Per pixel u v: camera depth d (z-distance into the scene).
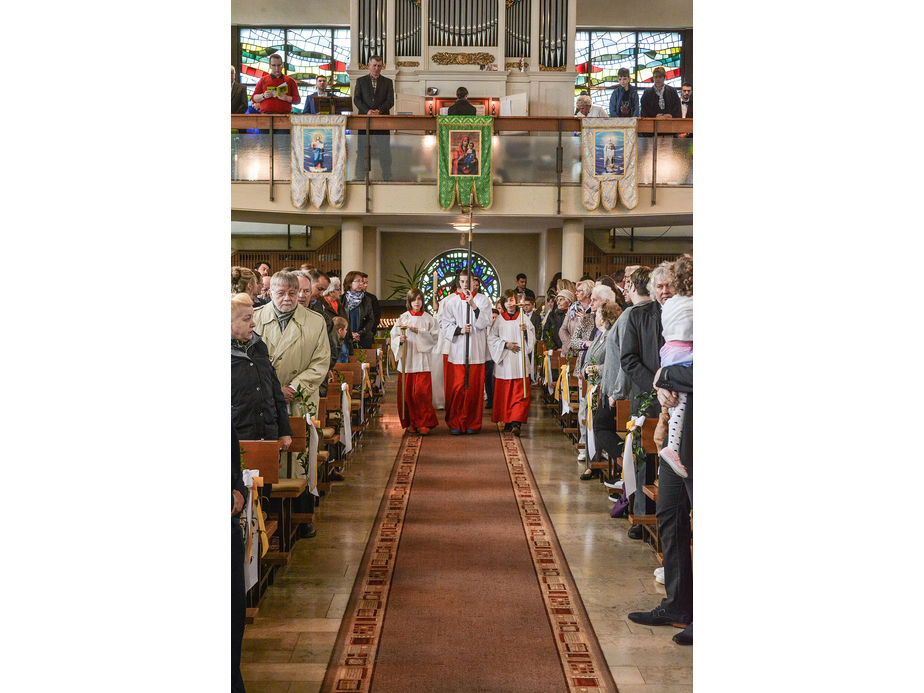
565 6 18.94
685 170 14.36
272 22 21.94
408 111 18.42
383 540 5.70
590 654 3.86
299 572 5.02
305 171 14.20
